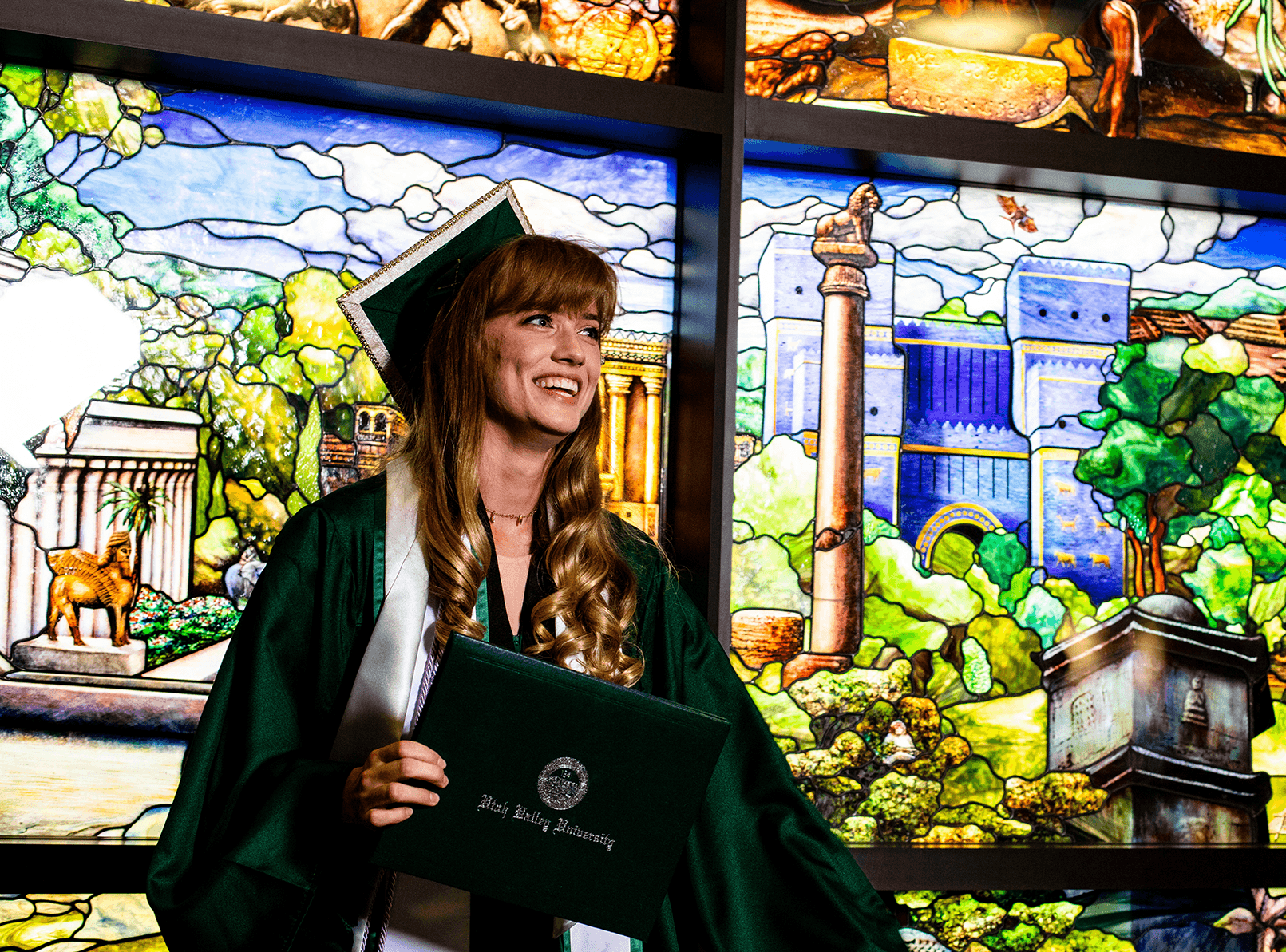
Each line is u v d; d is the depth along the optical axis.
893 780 1.94
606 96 1.84
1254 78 2.16
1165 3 2.16
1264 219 2.16
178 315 1.77
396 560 1.28
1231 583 2.10
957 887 1.85
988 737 1.98
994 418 2.05
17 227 1.72
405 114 1.88
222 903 1.13
